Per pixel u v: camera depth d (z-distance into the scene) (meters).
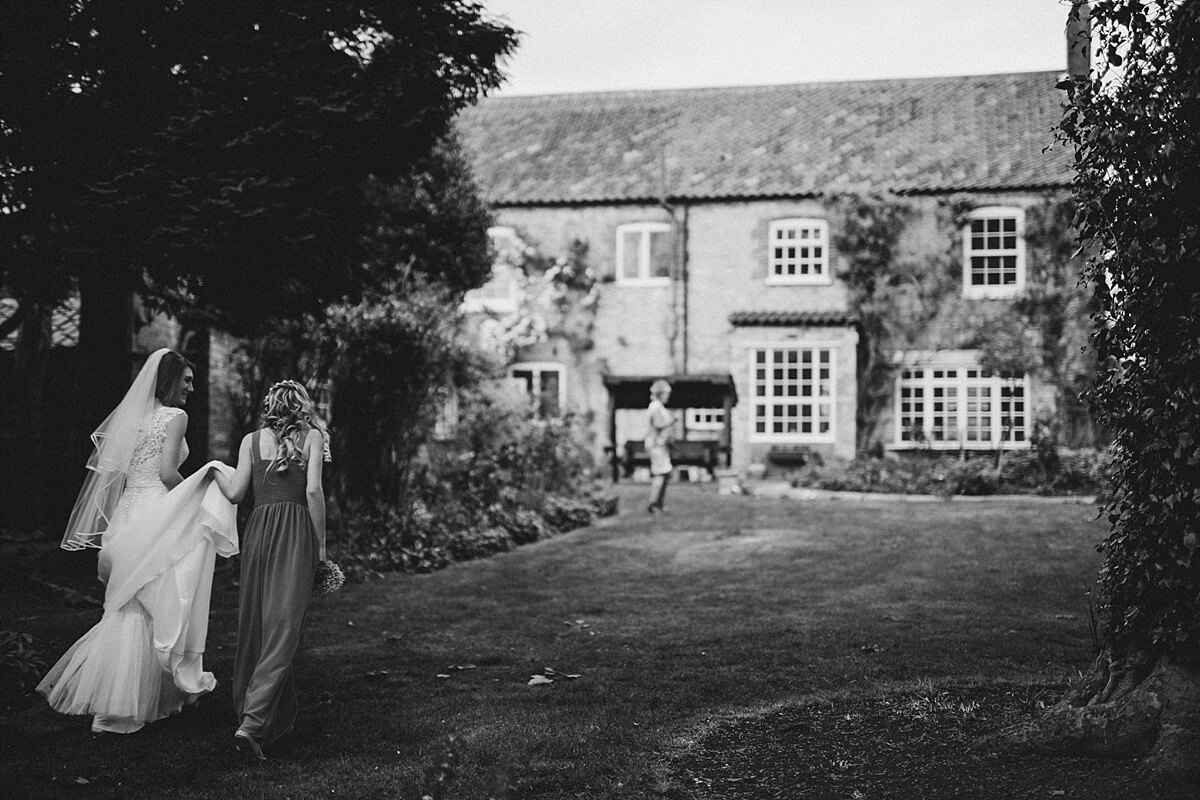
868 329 24.97
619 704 5.55
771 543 12.41
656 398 16.31
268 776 4.48
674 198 25.61
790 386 25.39
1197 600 4.17
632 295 25.95
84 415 10.45
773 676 6.12
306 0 8.95
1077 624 7.53
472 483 13.62
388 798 4.18
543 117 29.11
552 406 23.84
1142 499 4.47
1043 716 4.58
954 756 4.53
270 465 5.12
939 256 24.72
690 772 4.51
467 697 5.75
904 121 27.00
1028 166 24.70
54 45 8.11
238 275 9.02
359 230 9.96
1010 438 24.30
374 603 8.71
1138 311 4.39
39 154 8.12
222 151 8.47
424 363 12.05
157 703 5.14
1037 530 12.99
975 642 6.90
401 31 9.55
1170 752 4.09
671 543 12.74
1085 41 4.74
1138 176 4.38
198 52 8.77
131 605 5.13
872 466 21.14
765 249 25.50
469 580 9.99
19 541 11.00
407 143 9.62
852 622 7.74
